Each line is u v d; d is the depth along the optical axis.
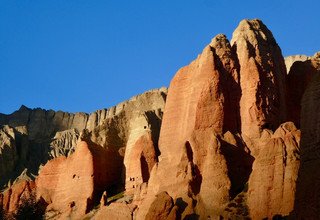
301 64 80.38
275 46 80.56
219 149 66.06
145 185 77.81
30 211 76.81
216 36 79.12
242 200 61.78
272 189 58.16
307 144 40.41
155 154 89.75
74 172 92.25
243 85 74.19
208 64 75.38
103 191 91.06
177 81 81.94
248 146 68.88
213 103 72.75
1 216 81.56
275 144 60.03
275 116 72.12
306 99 41.66
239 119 72.81
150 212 61.91
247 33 79.00
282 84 76.44
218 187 63.91
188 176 68.06
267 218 57.31
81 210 86.50
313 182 38.94
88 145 93.94
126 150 95.31
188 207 64.31
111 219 74.62
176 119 79.00
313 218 38.09
